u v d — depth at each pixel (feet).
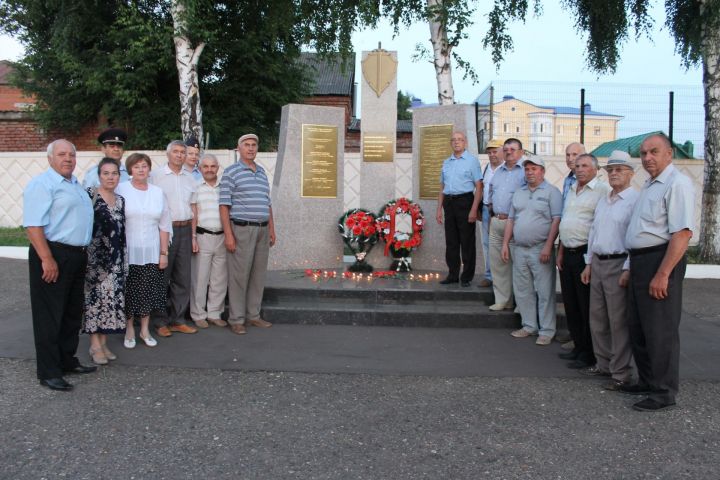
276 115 56.24
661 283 14.20
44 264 15.19
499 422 13.96
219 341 20.57
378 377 17.13
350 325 23.04
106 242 17.20
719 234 35.42
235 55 49.98
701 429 13.62
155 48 45.44
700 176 40.93
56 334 15.88
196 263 22.26
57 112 50.44
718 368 18.15
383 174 30.68
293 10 41.91
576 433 13.37
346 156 43.73
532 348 20.20
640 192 15.08
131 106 46.70
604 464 11.89
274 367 17.88
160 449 12.39
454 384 16.60
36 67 49.62
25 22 47.16
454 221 25.64
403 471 11.55
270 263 29.50
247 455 12.17
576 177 18.38
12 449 12.30
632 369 16.65
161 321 21.20
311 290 24.86
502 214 22.76
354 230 28.37
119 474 11.33
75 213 15.83
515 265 21.52
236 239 21.58
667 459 12.12
